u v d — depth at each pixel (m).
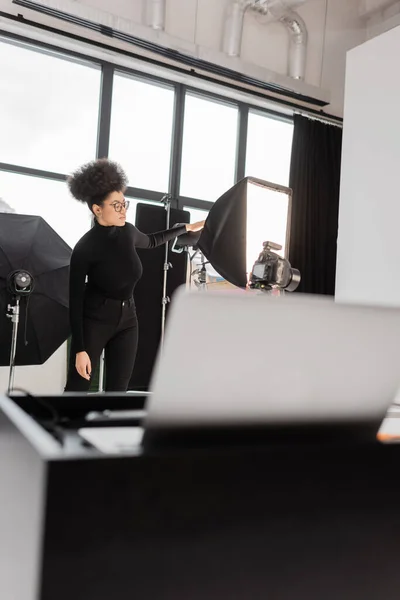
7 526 0.49
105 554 0.39
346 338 0.52
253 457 0.45
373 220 3.53
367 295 3.54
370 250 3.54
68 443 0.56
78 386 2.42
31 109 5.00
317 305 0.49
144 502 0.41
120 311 2.54
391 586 0.50
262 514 0.45
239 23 5.57
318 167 6.30
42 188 5.00
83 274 2.41
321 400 0.54
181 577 0.42
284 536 0.45
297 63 6.07
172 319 0.45
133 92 5.50
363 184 3.62
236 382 0.49
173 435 0.50
